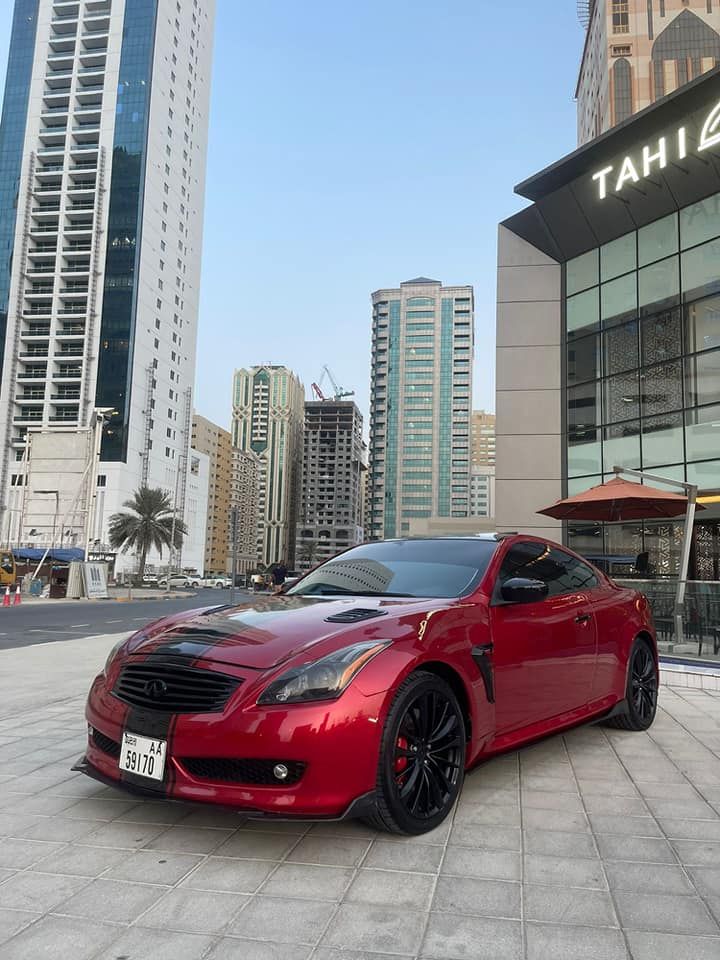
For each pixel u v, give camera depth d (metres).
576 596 4.48
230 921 2.23
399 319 186.62
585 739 4.91
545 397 21.02
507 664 3.54
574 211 19.73
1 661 9.07
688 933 2.20
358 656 2.84
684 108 16.67
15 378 96.38
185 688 2.84
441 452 179.12
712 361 16.81
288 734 2.59
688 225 17.66
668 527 17.62
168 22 105.38
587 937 2.16
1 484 93.94
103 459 90.75
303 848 2.84
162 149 103.38
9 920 2.24
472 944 2.11
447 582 3.83
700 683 7.50
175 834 2.99
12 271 98.25
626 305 19.22
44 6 104.88
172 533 66.69
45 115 101.69
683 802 3.53
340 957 2.03
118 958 2.01
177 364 107.75
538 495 20.66
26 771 4.01
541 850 2.87
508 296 21.89
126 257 95.88
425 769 3.00
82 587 32.78
